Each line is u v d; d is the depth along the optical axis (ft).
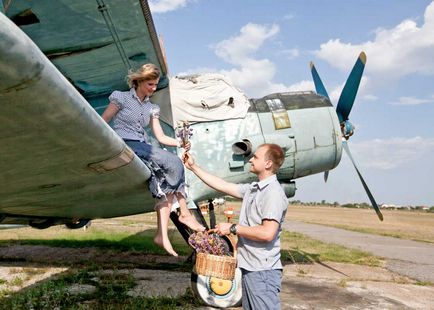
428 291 17.89
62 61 16.99
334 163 21.11
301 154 20.30
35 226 17.33
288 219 102.22
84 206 13.57
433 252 36.37
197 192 18.94
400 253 33.83
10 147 6.10
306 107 21.02
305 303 14.40
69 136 6.03
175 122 19.03
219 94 19.76
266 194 7.46
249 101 20.62
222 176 19.17
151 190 9.92
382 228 81.00
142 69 9.83
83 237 35.42
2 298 13.80
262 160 7.77
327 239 44.47
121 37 15.70
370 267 24.53
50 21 14.46
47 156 6.74
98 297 13.84
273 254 7.39
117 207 15.47
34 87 4.45
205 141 19.22
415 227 96.22
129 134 9.93
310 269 22.36
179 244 30.66
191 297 14.16
